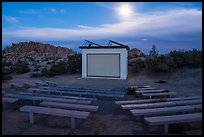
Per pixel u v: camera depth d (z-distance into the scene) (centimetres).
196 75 1597
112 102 884
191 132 516
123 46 1897
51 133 507
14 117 641
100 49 1977
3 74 1738
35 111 577
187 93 1091
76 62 2312
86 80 1791
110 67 1958
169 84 1451
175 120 503
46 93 1093
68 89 1123
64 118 638
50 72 2125
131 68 2184
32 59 4244
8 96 857
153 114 589
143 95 947
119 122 605
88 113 555
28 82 1552
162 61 1941
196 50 2011
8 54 5597
